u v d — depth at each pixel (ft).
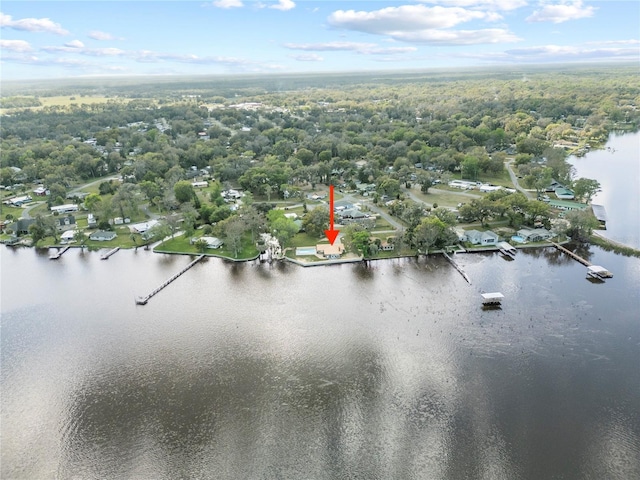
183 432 312.50
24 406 341.00
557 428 305.32
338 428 311.47
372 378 358.43
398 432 306.55
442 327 424.05
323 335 418.51
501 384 346.95
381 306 466.29
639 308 445.37
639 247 587.27
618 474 271.08
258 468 282.97
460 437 300.81
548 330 413.59
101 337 426.51
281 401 337.31
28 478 282.36
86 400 345.51
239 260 595.47
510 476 272.10
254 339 416.05
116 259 615.98
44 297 508.53
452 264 561.84
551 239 618.03
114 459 293.43
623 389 338.34
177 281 544.21
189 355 394.73
